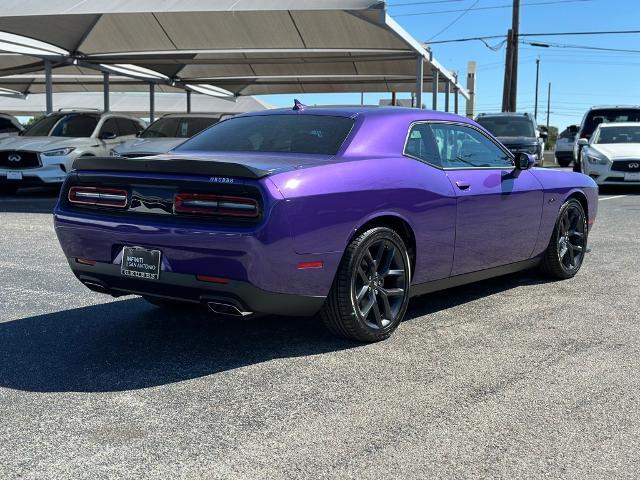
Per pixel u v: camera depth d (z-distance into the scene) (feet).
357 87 91.45
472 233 16.43
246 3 43.01
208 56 64.03
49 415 10.75
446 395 11.59
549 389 11.89
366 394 11.63
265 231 11.98
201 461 9.25
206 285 12.52
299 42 53.36
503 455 9.45
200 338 14.80
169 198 12.89
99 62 64.34
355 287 13.75
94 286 14.44
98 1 45.57
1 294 18.57
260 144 15.20
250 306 12.53
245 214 12.16
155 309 17.19
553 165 103.91
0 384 12.06
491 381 12.25
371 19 41.91
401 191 14.35
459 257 16.26
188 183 12.64
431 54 56.49
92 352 13.83
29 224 32.17
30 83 92.73
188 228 12.41
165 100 123.54
